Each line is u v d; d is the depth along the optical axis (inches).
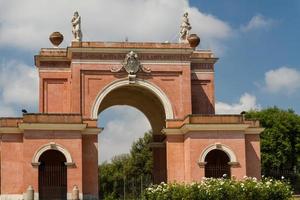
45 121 1792.6
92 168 1871.3
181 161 1927.9
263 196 1353.3
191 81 2101.4
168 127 1955.0
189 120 1851.6
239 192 1355.8
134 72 1966.0
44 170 1845.5
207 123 1852.9
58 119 1803.6
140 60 1980.8
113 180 4350.4
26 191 1747.0
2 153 1836.9
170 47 1985.7
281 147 3129.9
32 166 1771.7
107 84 1948.8
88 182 1859.0
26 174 1766.7
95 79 1945.1
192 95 2095.2
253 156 1971.0
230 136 1867.6
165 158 2206.0
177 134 1942.7
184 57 2004.2
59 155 1951.3
